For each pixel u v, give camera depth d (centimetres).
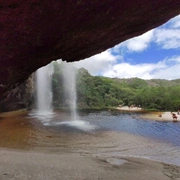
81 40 490
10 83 554
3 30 389
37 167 817
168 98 5575
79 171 809
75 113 4284
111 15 419
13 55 446
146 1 398
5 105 3750
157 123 2759
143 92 6850
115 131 2030
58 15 387
